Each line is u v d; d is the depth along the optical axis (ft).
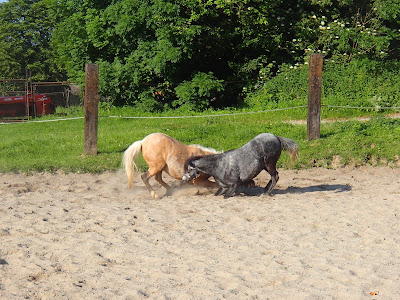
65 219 28.99
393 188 37.24
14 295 19.38
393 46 83.05
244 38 74.54
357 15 77.92
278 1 77.05
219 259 22.66
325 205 32.19
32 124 64.13
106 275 21.06
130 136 50.21
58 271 21.62
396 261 22.22
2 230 26.66
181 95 68.33
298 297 18.70
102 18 71.56
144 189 37.63
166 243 24.93
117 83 69.97
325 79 66.74
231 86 75.25
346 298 18.63
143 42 70.38
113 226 27.58
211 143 47.52
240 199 34.06
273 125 52.21
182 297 18.88
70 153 45.85
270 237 25.67
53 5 82.84
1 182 37.96
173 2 68.33
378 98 62.44
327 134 48.42
